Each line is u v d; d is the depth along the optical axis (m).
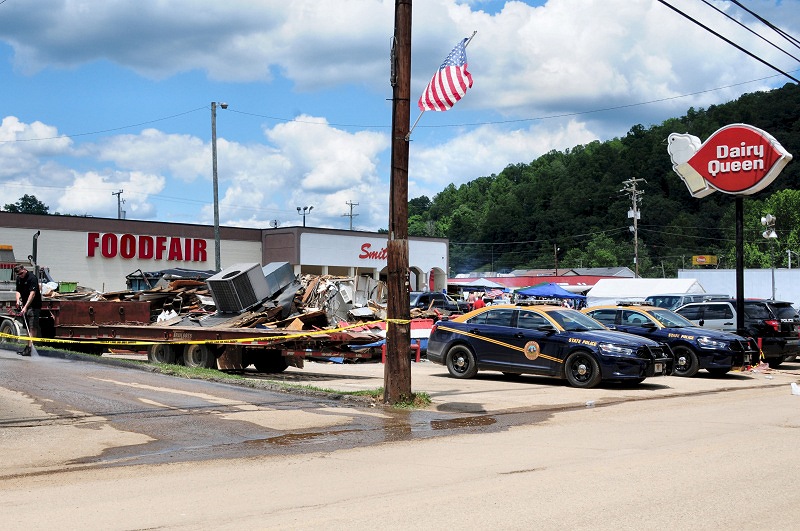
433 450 8.98
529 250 129.12
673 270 111.56
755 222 111.25
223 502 6.43
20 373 14.39
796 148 115.06
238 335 17.11
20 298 17.61
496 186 154.50
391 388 12.80
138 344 18.25
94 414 10.84
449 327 17.98
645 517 5.82
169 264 49.69
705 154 23.58
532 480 7.19
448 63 12.23
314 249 54.28
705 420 11.42
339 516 5.91
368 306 28.12
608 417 11.88
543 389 15.70
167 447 9.03
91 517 5.94
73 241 45.53
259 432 10.09
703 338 19.08
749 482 7.03
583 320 17.14
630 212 73.50
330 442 9.52
